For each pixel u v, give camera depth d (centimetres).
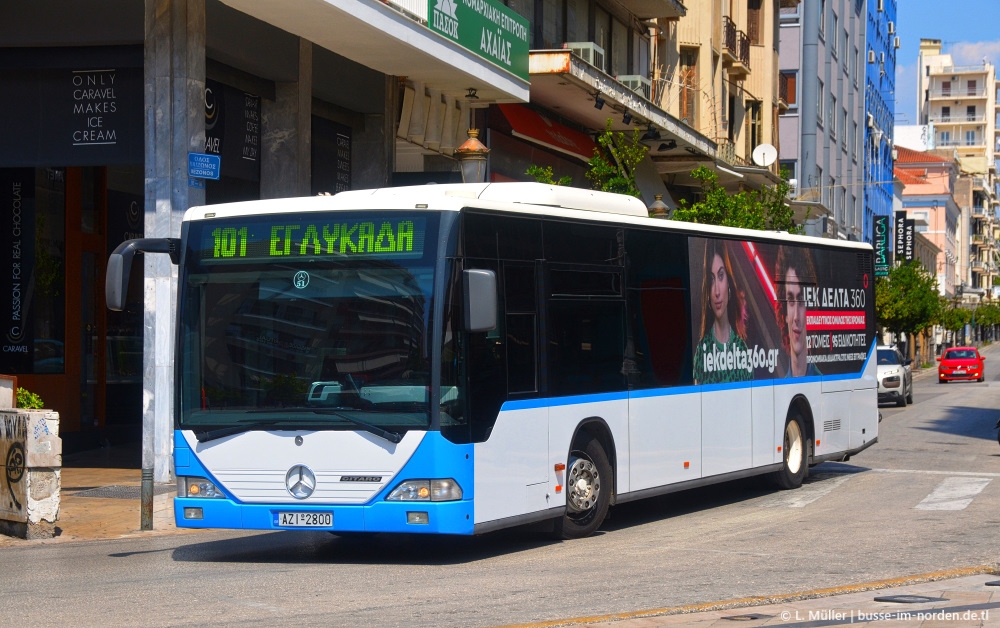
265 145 1812
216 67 1656
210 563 1014
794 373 1528
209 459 985
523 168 2561
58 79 1588
